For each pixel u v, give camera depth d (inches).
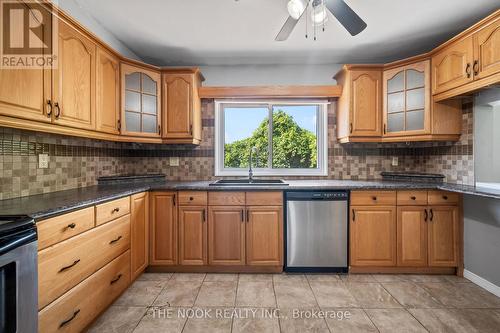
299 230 91.7
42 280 46.5
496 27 67.3
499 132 86.7
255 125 123.3
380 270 91.7
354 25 62.1
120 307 71.1
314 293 78.6
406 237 90.1
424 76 92.9
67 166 80.4
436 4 76.4
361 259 90.9
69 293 53.3
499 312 68.6
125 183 100.7
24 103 53.5
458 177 93.6
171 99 104.7
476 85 73.6
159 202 92.2
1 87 48.6
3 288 36.7
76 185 84.4
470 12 80.4
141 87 98.0
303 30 89.6
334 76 116.3
